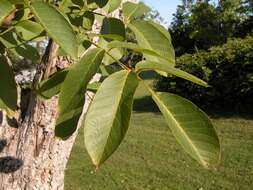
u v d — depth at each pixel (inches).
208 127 43.9
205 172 367.2
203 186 341.4
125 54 53.6
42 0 47.8
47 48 87.7
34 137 108.6
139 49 48.8
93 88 60.4
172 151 438.3
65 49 44.2
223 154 410.3
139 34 60.4
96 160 40.0
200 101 629.3
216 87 615.8
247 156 402.9
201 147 43.6
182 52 1155.3
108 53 49.8
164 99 45.6
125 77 43.8
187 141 43.7
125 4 67.3
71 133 49.4
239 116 569.6
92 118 41.3
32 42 65.9
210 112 604.7
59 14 44.9
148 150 445.4
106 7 67.2
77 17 64.7
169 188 340.2
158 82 652.1
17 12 58.8
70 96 43.9
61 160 112.0
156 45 60.0
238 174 359.3
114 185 347.6
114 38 57.0
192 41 1143.0
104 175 365.7
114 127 41.1
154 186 344.5
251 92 595.8
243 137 474.3
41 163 110.6
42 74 87.0
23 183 111.7
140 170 379.6
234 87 605.0
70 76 44.3
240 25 1086.4
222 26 1091.9
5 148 113.0
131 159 411.2
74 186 343.9
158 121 586.9
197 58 637.3
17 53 67.4
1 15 44.8
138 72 45.5
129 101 42.1
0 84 50.2
